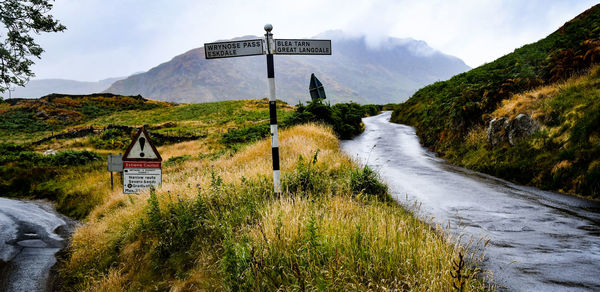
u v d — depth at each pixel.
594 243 4.55
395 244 3.69
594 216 6.01
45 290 5.75
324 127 18.75
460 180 9.94
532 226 5.51
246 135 26.67
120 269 5.52
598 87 9.95
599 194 7.15
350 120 22.62
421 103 30.31
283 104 78.06
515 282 3.40
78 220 11.80
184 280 4.35
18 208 13.45
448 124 15.98
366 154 15.05
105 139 35.06
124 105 93.38
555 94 11.09
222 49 5.53
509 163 10.38
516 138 10.87
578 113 9.15
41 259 7.19
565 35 17.44
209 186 6.82
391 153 15.70
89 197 14.20
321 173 8.43
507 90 14.30
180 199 6.63
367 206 5.96
